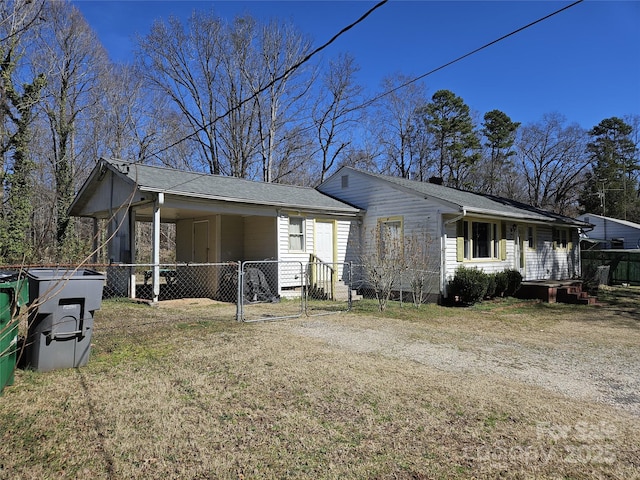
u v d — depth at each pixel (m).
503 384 4.93
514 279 13.55
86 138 24.91
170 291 13.78
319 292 12.88
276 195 13.09
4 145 17.22
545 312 11.37
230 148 29.06
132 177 10.55
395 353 6.29
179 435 3.45
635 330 8.75
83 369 5.02
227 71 28.66
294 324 8.30
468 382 4.96
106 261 13.00
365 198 14.59
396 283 13.04
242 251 13.59
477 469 3.05
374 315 9.80
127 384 4.57
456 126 35.81
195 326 7.69
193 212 12.84
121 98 26.42
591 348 6.98
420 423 3.78
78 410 3.87
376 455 3.21
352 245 14.55
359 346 6.62
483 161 40.00
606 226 31.42
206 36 27.81
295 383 4.73
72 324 5.02
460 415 3.98
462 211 11.73
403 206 13.30
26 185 16.92
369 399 4.32
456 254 12.65
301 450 3.25
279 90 28.89
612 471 3.05
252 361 5.53
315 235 13.50
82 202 13.80
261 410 3.98
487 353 6.49
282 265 12.55
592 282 17.27
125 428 3.54
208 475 2.88
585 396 4.63
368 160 34.06
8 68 16.33
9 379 4.35
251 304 11.23
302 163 30.44
